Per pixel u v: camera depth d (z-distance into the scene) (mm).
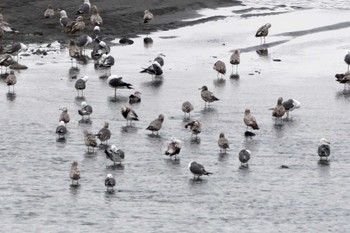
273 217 52438
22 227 50438
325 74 83625
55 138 65000
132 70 83438
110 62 82875
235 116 70500
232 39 95562
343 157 62125
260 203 54281
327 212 53312
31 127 67250
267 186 56781
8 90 76438
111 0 108062
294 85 79812
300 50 92125
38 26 96625
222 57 88812
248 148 63344
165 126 67688
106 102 73562
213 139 65125
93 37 93500
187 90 77625
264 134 66312
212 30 98625
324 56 89938
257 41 95250
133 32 96562
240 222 51594
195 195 55219
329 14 108438
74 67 83688
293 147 63781
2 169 58938
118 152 59750
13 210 52625
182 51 90500
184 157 61406
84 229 50250
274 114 69250
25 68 82750
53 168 59281
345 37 97375
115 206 53375
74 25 93375
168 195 55125
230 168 59625
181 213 52594
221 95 76188
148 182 57031
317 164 60719
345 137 66125
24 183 56656
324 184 57344
